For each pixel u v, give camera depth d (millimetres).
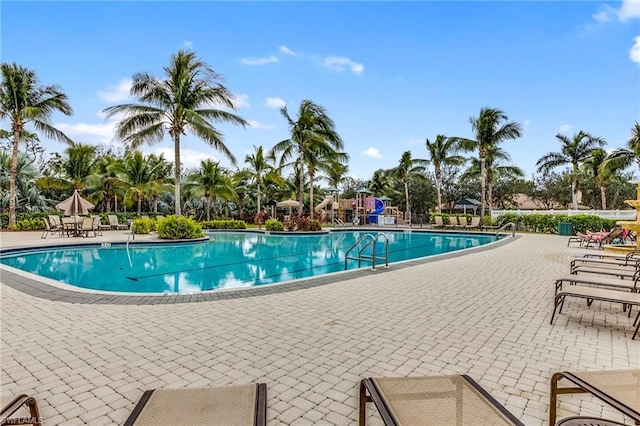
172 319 4523
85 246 13891
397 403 1891
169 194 30516
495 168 29703
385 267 8398
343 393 2748
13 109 19359
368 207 33906
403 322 4449
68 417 2418
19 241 14438
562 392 2270
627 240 16094
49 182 23953
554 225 20953
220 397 1944
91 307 5020
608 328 4242
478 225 23781
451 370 3129
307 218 20703
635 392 1993
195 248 14711
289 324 4355
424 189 38562
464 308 5074
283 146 22297
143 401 1904
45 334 3975
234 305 5176
